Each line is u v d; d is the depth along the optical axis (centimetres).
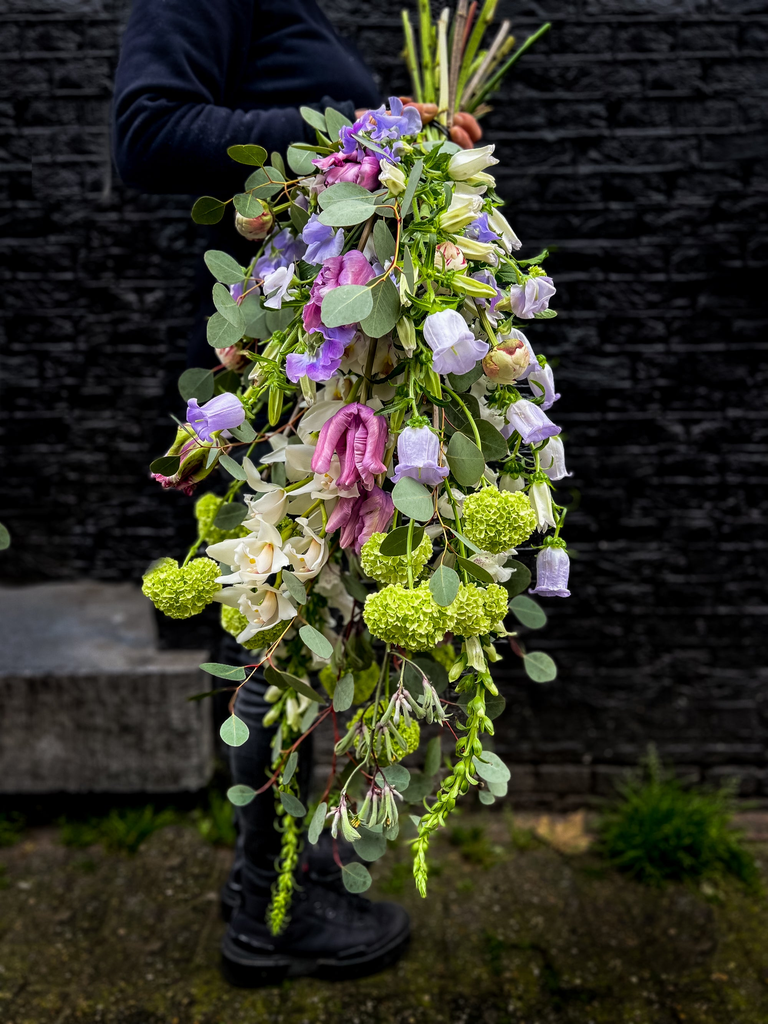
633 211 203
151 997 158
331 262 93
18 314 218
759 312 205
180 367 218
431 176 96
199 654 205
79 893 186
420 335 92
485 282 96
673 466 209
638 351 207
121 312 219
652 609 212
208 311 145
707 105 200
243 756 143
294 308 101
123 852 199
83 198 213
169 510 228
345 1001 157
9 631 212
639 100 200
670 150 201
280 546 97
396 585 88
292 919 154
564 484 210
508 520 89
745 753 215
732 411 208
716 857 195
